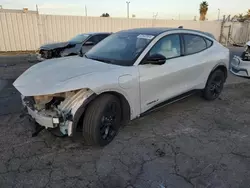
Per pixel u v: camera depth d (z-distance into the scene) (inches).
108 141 121.1
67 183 93.4
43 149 117.0
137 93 126.4
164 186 92.0
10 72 310.0
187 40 162.9
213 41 191.6
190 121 153.5
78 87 101.2
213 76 185.9
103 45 155.3
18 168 102.0
